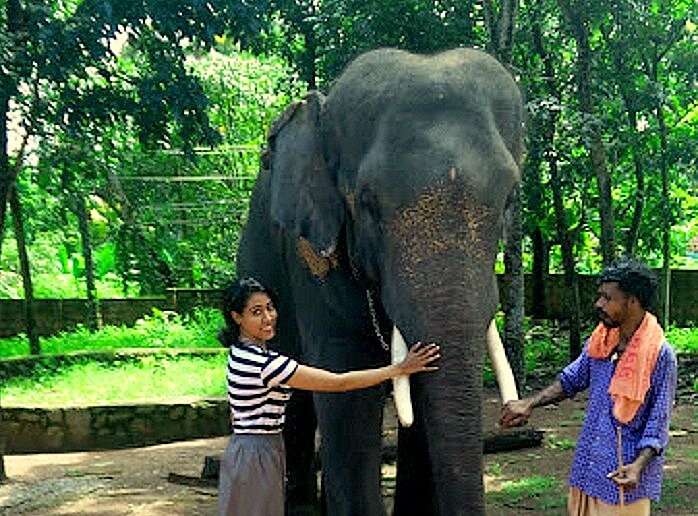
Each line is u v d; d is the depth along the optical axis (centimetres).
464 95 431
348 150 447
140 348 1504
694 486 711
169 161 1770
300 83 1398
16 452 1029
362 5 1097
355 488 487
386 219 415
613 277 390
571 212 1534
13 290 1902
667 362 388
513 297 1107
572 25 1155
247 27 943
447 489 384
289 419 641
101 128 1031
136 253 1812
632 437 391
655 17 1245
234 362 434
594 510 398
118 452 978
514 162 427
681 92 1398
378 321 481
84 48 895
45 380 1262
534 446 874
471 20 1138
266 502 433
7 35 837
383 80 446
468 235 404
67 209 1628
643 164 1412
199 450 964
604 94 1271
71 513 702
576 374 413
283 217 479
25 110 937
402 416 397
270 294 440
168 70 948
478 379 391
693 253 2170
